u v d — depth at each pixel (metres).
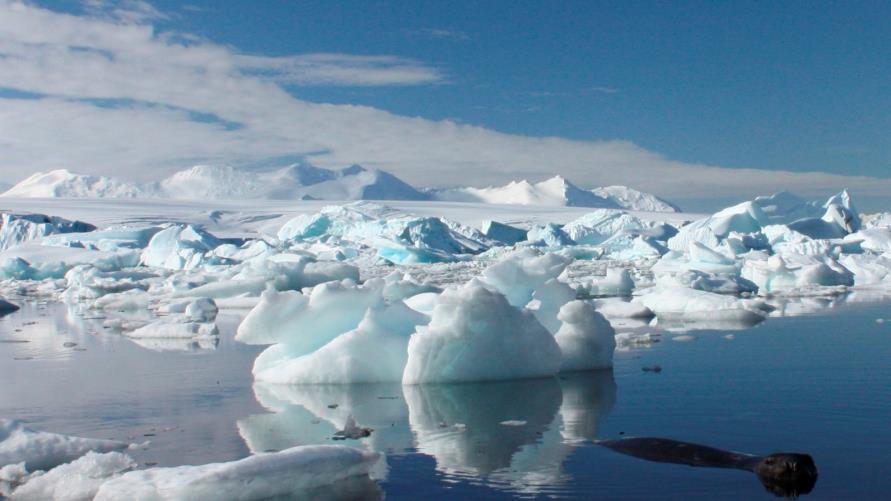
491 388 8.74
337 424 7.30
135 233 50.31
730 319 15.41
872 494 5.00
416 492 5.25
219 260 37.09
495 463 5.91
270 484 5.11
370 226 56.28
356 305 9.91
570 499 5.05
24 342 14.35
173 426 7.42
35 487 5.43
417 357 8.94
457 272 36.62
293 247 49.22
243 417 7.71
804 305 18.17
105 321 18.45
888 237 39.00
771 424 6.93
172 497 4.82
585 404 7.87
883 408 7.47
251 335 9.56
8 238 53.78
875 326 13.83
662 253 46.72
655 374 9.45
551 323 10.42
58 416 8.01
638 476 5.47
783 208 59.94
